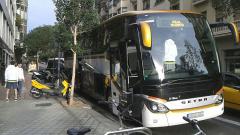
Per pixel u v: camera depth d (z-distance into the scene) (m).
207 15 30.50
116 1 54.78
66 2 14.95
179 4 34.31
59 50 18.03
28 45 69.88
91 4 15.16
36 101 16.72
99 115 12.78
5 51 40.66
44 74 23.28
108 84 13.21
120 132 4.85
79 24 15.18
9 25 47.03
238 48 26.66
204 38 10.48
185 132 10.33
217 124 11.39
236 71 26.94
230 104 13.02
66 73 22.84
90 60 16.56
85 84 17.84
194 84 9.72
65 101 16.69
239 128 10.77
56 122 11.36
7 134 9.65
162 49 9.95
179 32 10.27
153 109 9.44
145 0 45.31
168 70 9.73
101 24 14.52
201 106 9.73
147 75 9.70
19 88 18.83
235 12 18.62
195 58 10.09
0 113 13.12
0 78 32.19
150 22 10.20
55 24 15.38
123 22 11.46
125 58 11.06
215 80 10.07
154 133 10.23
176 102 9.48
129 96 10.44
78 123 11.20
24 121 11.53
